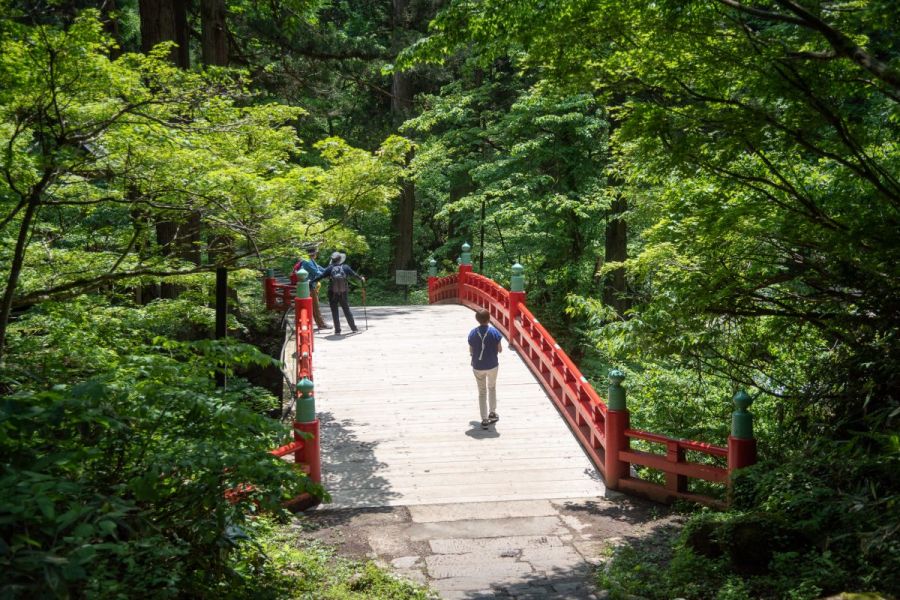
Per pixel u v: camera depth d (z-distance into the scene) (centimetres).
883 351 682
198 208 727
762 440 892
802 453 707
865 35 619
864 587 505
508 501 887
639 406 1202
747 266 772
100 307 867
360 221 3250
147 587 445
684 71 652
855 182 699
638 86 691
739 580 568
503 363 1400
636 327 873
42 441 430
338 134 2959
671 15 593
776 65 597
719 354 914
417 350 1504
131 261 882
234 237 916
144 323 937
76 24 579
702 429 1066
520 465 993
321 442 1059
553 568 695
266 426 500
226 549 529
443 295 2264
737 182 702
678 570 620
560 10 626
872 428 630
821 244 685
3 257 798
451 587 652
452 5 655
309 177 863
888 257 635
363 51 2341
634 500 890
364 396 1241
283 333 1745
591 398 1012
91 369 707
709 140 641
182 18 1644
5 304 596
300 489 509
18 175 660
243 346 552
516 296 1473
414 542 766
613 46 673
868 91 624
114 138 650
